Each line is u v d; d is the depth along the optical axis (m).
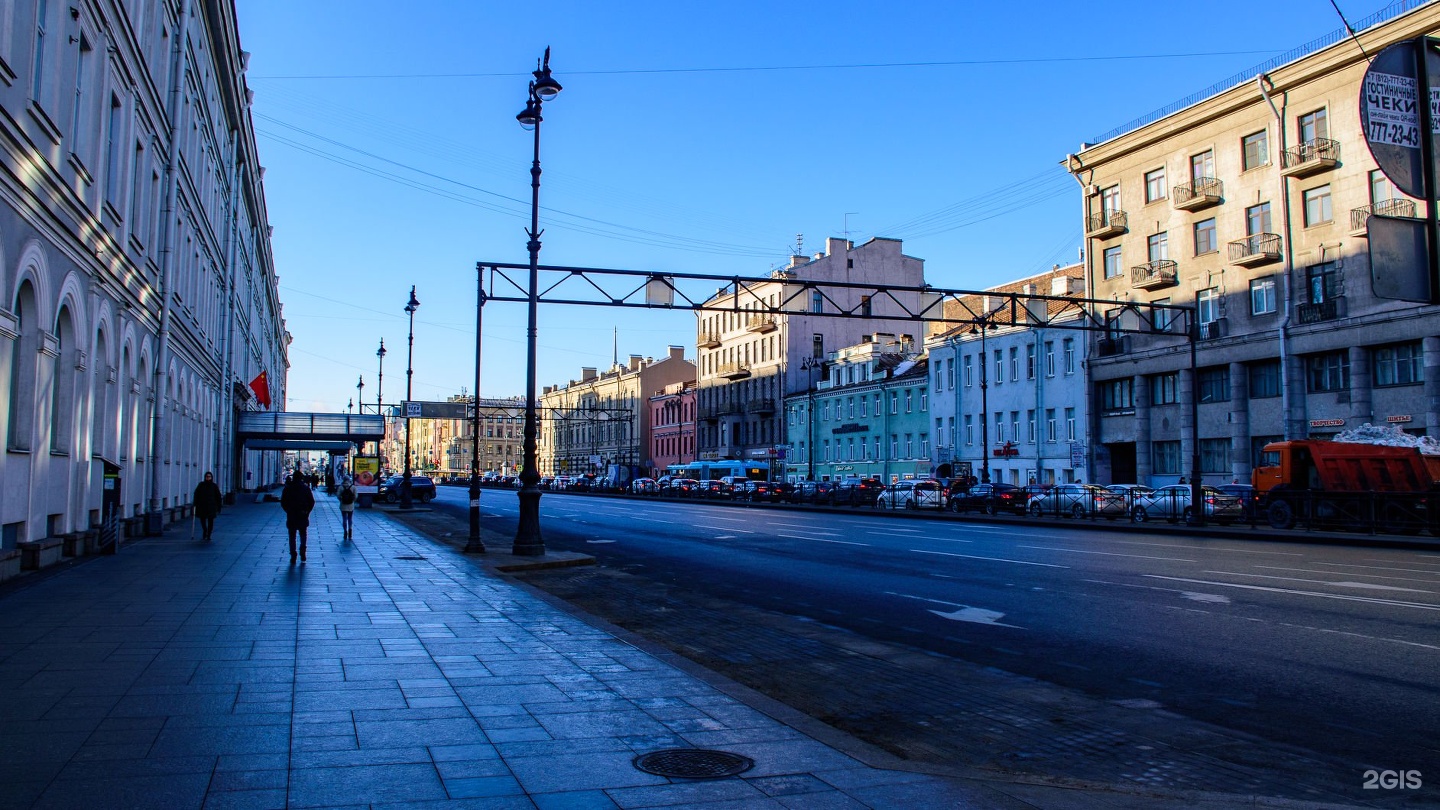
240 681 6.99
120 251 18.19
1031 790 4.87
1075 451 46.38
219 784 4.57
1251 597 12.51
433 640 8.98
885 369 66.00
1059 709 7.16
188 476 31.09
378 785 4.61
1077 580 14.81
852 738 5.75
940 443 59.47
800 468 74.50
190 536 23.78
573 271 22.23
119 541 18.73
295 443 56.16
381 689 6.81
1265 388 39.31
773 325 78.31
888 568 17.28
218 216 36.53
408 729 5.71
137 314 21.11
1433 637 9.46
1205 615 11.11
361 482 48.50
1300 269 37.47
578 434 119.19
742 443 83.62
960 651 9.51
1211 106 41.34
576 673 7.51
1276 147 38.69
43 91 13.62
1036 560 18.38
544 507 50.28
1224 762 5.75
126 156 18.70
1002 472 53.97
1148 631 10.20
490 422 155.62
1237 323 40.28
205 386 35.09
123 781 4.59
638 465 101.50
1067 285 51.06
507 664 7.84
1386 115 6.64
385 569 16.30
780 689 7.93
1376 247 6.53
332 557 18.69
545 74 18.72
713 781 4.80
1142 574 15.57
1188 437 42.59
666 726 5.91
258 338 67.38
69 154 14.57
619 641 9.05
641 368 103.25
